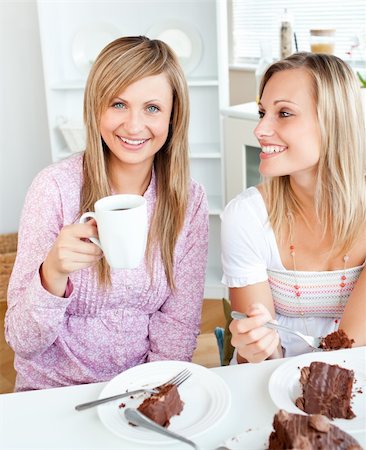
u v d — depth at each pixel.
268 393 1.09
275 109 1.38
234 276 1.54
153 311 1.57
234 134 2.85
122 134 1.42
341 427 0.98
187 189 1.54
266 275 1.54
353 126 1.38
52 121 3.22
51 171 1.49
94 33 3.25
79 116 3.41
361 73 2.88
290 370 1.13
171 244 1.53
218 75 3.02
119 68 1.38
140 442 0.96
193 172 3.37
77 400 1.08
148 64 1.39
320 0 3.34
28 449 0.96
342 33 3.29
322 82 1.35
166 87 1.42
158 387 1.09
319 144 1.38
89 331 1.49
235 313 1.17
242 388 1.10
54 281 1.19
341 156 1.38
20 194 3.74
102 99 1.40
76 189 1.48
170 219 1.53
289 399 1.05
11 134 3.64
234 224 1.52
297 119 1.36
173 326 1.54
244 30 3.72
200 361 1.75
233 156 2.89
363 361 1.16
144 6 3.17
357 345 1.31
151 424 0.97
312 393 1.03
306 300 1.51
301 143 1.37
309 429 0.88
